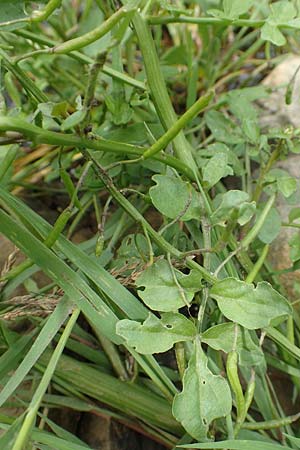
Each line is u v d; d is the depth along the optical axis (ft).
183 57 0.83
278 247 0.67
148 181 0.68
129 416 0.60
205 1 0.77
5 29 0.52
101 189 0.70
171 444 0.57
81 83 0.81
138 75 0.71
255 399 0.57
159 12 0.82
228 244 0.61
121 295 0.53
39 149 0.82
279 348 0.60
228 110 0.82
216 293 0.50
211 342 0.49
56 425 0.55
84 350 0.61
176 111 0.84
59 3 0.50
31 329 0.61
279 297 0.49
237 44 0.88
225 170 0.57
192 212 0.55
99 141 0.50
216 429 0.55
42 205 0.77
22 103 0.84
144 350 0.47
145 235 0.56
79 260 0.54
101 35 0.47
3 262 0.66
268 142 0.74
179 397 0.47
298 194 0.69
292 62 0.84
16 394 0.58
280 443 0.56
